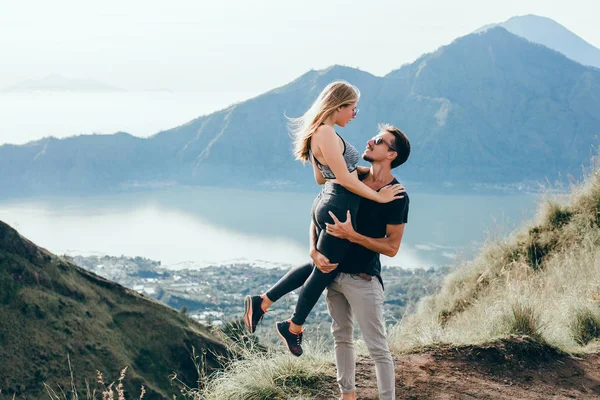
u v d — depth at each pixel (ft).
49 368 43.57
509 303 16.78
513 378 13.24
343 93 9.53
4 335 44.45
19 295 48.32
